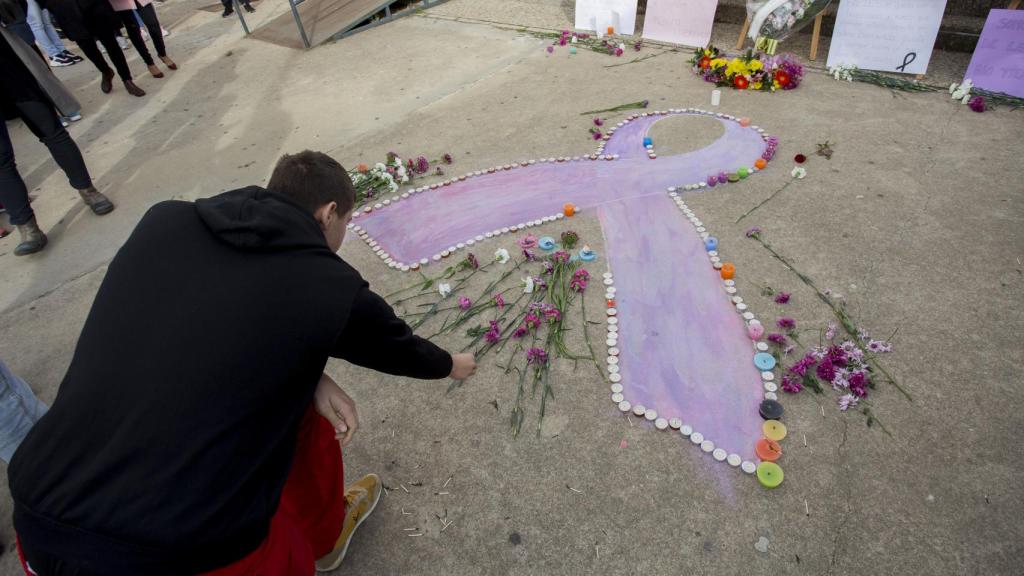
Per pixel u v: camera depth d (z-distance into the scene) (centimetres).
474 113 506
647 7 600
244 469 121
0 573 218
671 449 230
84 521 111
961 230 312
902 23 466
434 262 344
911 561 188
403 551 209
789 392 242
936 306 271
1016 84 423
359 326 134
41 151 548
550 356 273
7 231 432
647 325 283
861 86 476
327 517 185
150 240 131
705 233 334
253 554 135
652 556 197
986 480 206
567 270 319
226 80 661
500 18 730
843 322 269
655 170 396
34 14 751
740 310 283
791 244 319
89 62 791
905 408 231
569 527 208
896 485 208
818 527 199
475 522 214
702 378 255
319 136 507
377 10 754
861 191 351
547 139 451
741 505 208
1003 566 184
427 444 243
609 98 501
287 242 128
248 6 925
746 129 431
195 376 116
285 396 126
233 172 471
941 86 459
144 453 113
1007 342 251
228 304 120
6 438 220
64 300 354
